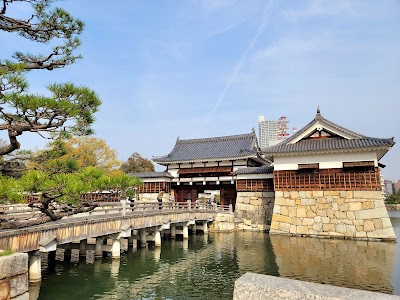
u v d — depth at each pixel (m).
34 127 8.38
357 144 24.47
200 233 28.61
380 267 14.55
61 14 9.73
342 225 24.11
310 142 27.38
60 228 12.09
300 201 25.98
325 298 2.89
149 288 12.04
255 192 30.42
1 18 8.90
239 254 18.53
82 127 9.34
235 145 39.00
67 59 10.68
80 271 14.23
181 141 43.25
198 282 12.84
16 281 6.09
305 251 18.98
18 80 7.81
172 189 38.16
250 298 3.21
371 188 23.78
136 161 53.97
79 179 10.00
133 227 17.41
